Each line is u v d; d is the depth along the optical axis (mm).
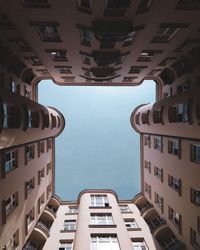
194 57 24578
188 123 21109
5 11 16953
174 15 17438
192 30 19719
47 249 26172
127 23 17531
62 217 33688
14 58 25578
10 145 19750
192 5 16797
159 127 28688
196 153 21953
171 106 24906
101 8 16125
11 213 20203
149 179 35281
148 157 36156
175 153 26781
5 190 19078
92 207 31047
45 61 26438
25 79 31453
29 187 26797
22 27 18875
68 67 28891
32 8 16453
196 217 20922
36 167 28594
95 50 22562
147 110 33281
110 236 24969
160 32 20578
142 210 34312
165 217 28375
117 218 28406
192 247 21594
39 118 26625
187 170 22844
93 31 18391
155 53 24328
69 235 28484
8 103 18406
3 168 18797
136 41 21359
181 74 28719
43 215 32406
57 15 17266
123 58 25500
